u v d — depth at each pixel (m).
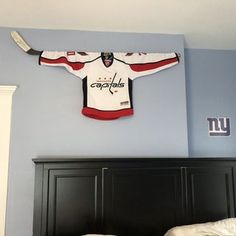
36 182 2.21
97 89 2.54
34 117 2.49
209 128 3.01
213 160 2.43
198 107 3.03
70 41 2.63
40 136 2.47
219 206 2.39
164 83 2.67
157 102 2.64
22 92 2.51
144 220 2.29
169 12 2.38
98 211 2.25
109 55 2.61
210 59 3.10
